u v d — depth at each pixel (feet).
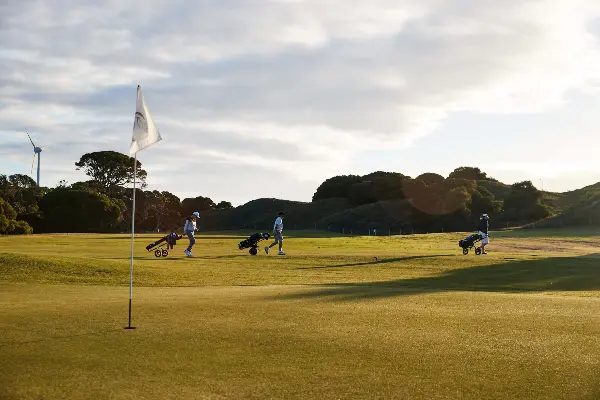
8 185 413.80
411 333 38.73
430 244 187.93
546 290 78.69
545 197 555.28
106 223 413.39
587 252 151.33
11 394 26.32
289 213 555.69
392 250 149.07
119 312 45.98
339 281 85.30
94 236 255.09
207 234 315.99
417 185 477.36
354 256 122.62
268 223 542.16
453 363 31.78
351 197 561.02
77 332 38.32
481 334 38.58
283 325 41.09
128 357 32.42
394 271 100.22
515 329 40.24
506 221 426.92
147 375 29.35
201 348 34.45
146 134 43.24
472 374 29.91
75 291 61.82
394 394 26.99
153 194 495.00
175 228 495.00
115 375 29.27
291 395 26.76
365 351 34.01
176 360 31.96
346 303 52.34
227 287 69.87
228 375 29.48
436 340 36.78
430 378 29.25
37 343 35.24
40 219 390.63
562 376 29.63
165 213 497.05
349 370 30.45
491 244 189.06
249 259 116.88
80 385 27.71
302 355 33.14
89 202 402.72
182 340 36.32
